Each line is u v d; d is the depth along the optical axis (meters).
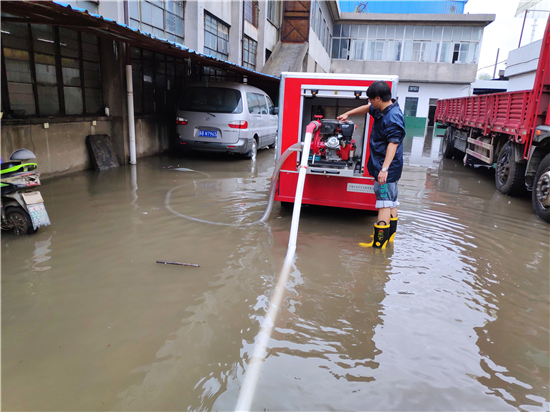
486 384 2.25
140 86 9.40
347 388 2.17
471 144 9.77
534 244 4.59
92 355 2.38
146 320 2.76
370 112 4.23
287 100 4.95
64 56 7.10
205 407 2.00
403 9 35.53
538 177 5.80
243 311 2.91
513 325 2.87
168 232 4.53
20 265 3.55
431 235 4.79
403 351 2.52
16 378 2.17
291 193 5.21
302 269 3.68
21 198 4.18
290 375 2.26
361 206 5.08
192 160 9.59
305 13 21.61
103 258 3.76
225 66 10.45
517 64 22.55
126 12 8.48
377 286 3.40
